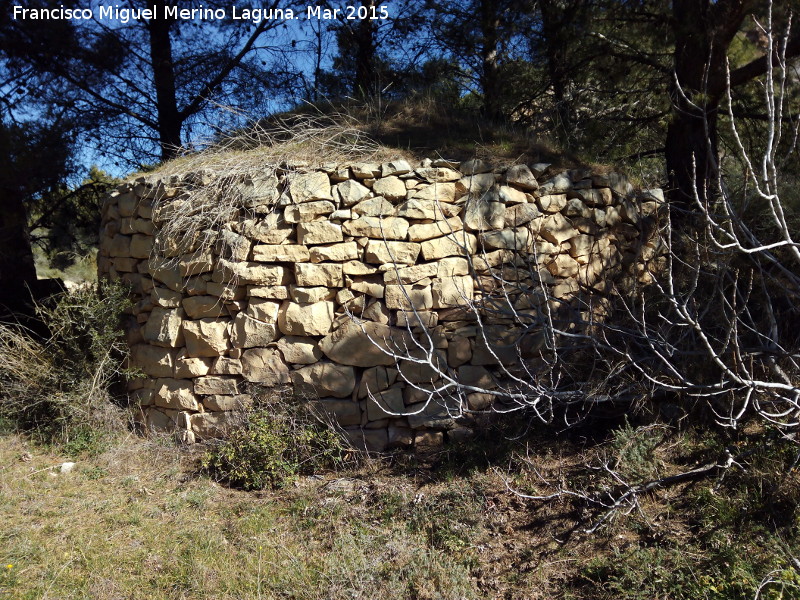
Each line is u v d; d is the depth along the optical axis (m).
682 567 3.67
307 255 5.31
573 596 3.67
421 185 5.34
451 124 6.64
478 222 5.37
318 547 4.25
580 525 4.16
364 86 10.66
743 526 3.87
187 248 5.57
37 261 14.13
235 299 5.45
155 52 10.34
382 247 5.25
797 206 5.93
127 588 3.83
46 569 3.99
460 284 5.29
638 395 4.81
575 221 5.64
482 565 3.99
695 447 4.62
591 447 4.86
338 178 5.38
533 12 8.09
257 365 5.38
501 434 5.20
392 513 4.51
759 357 4.80
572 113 8.58
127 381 6.06
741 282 5.45
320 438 5.17
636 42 7.31
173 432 5.65
